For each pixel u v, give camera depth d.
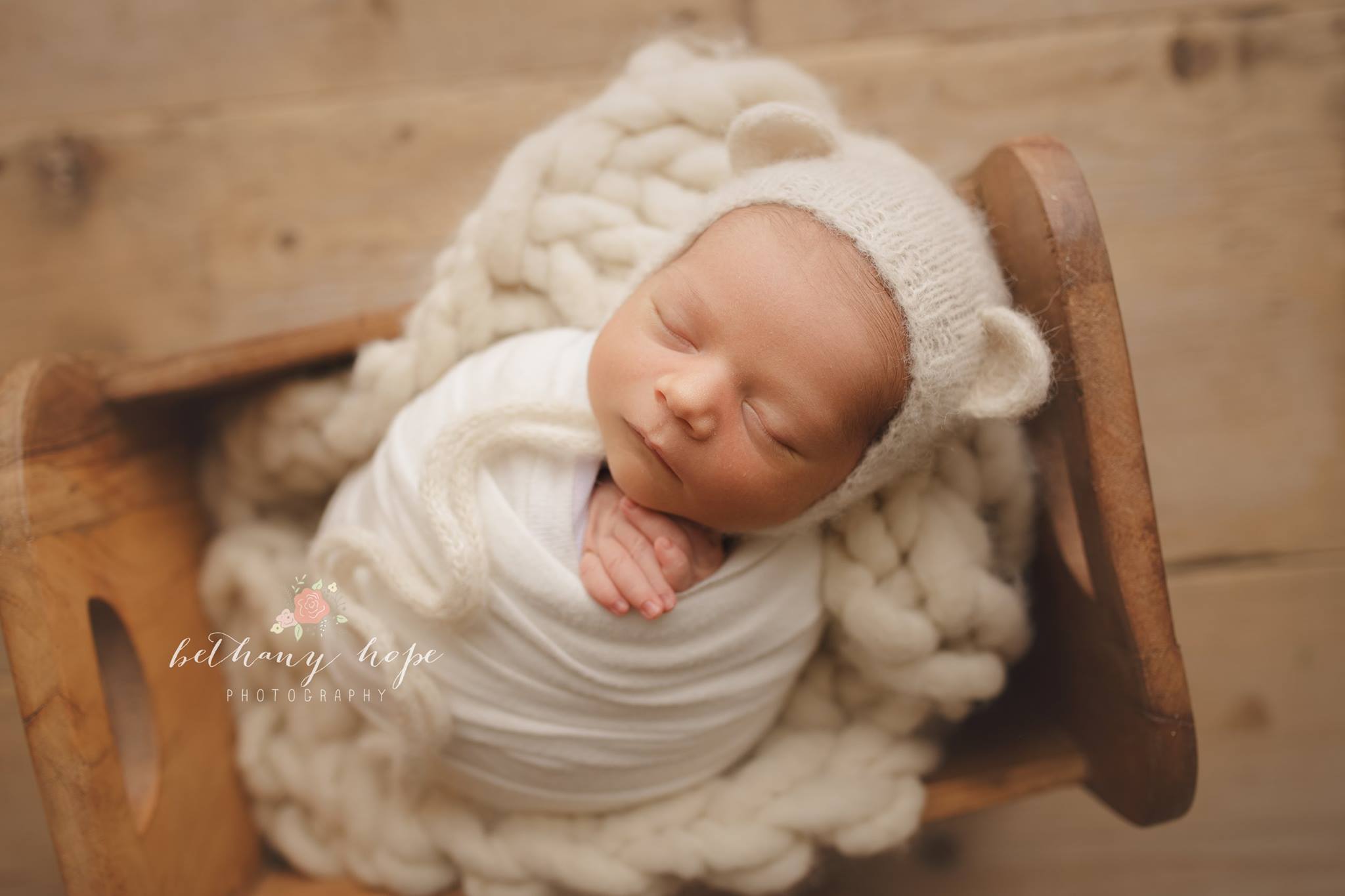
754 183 0.66
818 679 0.80
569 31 1.14
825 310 0.60
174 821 0.76
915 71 1.14
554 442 0.67
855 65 1.14
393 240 1.14
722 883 0.73
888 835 0.73
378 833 0.79
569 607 0.65
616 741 0.69
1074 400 0.65
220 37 1.14
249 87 1.14
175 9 1.14
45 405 0.71
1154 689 0.65
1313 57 1.14
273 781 0.85
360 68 1.14
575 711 0.68
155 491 0.85
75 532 0.72
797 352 0.60
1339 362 1.15
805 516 0.68
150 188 1.14
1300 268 1.15
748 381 0.61
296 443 0.86
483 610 0.66
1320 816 1.14
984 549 0.74
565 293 0.77
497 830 0.76
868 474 0.67
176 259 1.15
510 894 0.74
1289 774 1.14
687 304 0.62
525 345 0.74
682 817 0.73
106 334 1.14
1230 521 1.15
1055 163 0.66
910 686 0.74
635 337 0.64
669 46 0.85
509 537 0.66
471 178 1.14
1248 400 1.15
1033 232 0.65
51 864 1.08
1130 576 0.64
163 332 1.15
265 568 0.88
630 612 0.66
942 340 0.63
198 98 1.14
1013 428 0.76
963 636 0.74
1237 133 1.15
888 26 1.14
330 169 1.14
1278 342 1.15
